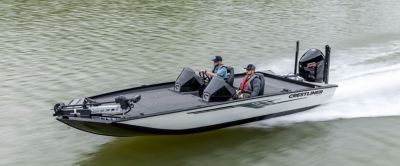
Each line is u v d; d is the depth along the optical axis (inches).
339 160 377.4
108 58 680.4
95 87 551.5
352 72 598.2
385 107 478.9
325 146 402.0
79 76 591.8
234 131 430.3
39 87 544.1
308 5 1237.7
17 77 579.5
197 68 642.8
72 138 410.0
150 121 368.5
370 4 1288.1
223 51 737.0
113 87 553.3
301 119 454.0
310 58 487.8
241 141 411.2
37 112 466.0
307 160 378.0
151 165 366.6
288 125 442.3
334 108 477.7
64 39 793.6
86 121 348.2
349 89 530.6
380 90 527.2
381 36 851.4
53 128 429.1
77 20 957.8
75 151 386.9
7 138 405.4
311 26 956.6
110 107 369.1
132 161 372.2
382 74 585.3
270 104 424.2
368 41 806.5
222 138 416.2
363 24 985.5
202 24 948.0
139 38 812.6
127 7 1126.4
